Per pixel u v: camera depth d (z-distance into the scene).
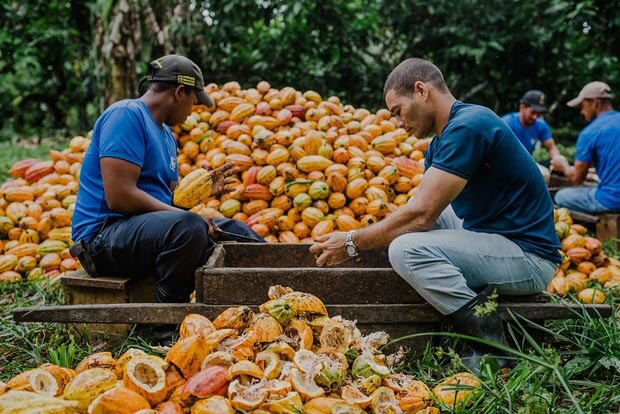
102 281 3.17
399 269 2.83
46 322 3.05
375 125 5.03
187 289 3.12
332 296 2.93
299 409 2.04
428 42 10.02
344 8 9.67
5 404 1.91
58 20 12.18
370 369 2.33
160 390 2.10
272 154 4.59
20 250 4.48
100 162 3.16
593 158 5.73
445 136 2.79
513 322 2.94
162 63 3.42
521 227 2.92
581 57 10.54
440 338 2.98
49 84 15.27
